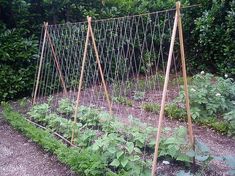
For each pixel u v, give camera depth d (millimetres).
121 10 8344
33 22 8055
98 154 4121
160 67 8578
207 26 7680
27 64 7637
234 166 3639
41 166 4535
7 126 5984
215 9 7742
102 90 7211
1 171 4461
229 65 7562
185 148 4113
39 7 8148
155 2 8812
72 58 7555
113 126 4707
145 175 3812
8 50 7359
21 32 7707
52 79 7441
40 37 7996
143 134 4453
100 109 5852
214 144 4926
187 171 3969
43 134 5113
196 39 8383
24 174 4359
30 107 6793
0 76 7211
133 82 7508
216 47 7805
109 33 7637
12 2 7570
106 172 3863
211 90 6031
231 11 7523
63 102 6215
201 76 6441
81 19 8227
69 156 4211
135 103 6625
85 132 4801
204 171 3979
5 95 7223
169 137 4301
